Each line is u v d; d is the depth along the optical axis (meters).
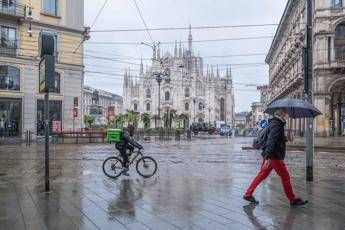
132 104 143.75
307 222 6.77
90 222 6.77
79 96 38.41
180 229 6.36
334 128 49.44
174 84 135.88
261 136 8.31
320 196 8.97
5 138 33.66
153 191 9.54
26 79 35.22
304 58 11.45
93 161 17.55
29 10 34.91
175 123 103.75
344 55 45.50
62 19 37.28
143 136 53.31
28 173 13.38
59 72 36.94
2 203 8.23
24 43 35.12
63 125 37.12
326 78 46.03
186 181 11.15
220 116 154.25
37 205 8.04
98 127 55.94
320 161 18.77
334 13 45.59
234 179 11.54
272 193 9.21
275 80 83.94
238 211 7.49
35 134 35.41
